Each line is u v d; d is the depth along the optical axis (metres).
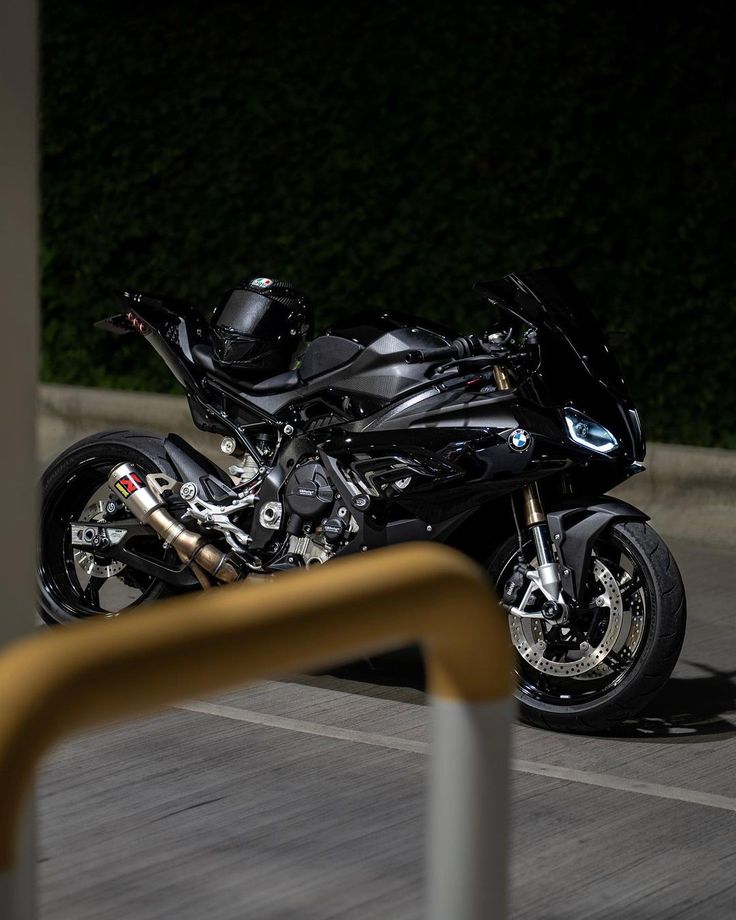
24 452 2.63
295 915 4.19
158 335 6.75
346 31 12.02
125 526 6.68
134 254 13.20
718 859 4.68
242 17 12.48
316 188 12.25
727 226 10.65
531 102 11.20
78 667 1.58
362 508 6.02
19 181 2.62
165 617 1.68
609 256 11.07
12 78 2.60
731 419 10.73
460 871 2.04
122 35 12.98
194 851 4.62
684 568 8.94
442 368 6.07
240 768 5.39
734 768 5.57
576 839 4.80
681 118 10.75
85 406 11.94
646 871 4.57
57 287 13.48
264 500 6.28
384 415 6.09
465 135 11.49
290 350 6.52
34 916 2.31
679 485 9.74
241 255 12.68
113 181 13.09
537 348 5.91
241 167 12.57
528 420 5.84
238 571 6.33
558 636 5.83
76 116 13.20
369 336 6.23
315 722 5.95
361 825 4.87
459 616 1.99
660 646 5.66
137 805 5.00
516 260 11.38
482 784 2.03
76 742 5.59
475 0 11.43
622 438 5.91
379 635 1.92
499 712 2.04
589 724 5.80
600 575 5.80
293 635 1.80
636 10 10.89
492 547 6.23
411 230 11.84
